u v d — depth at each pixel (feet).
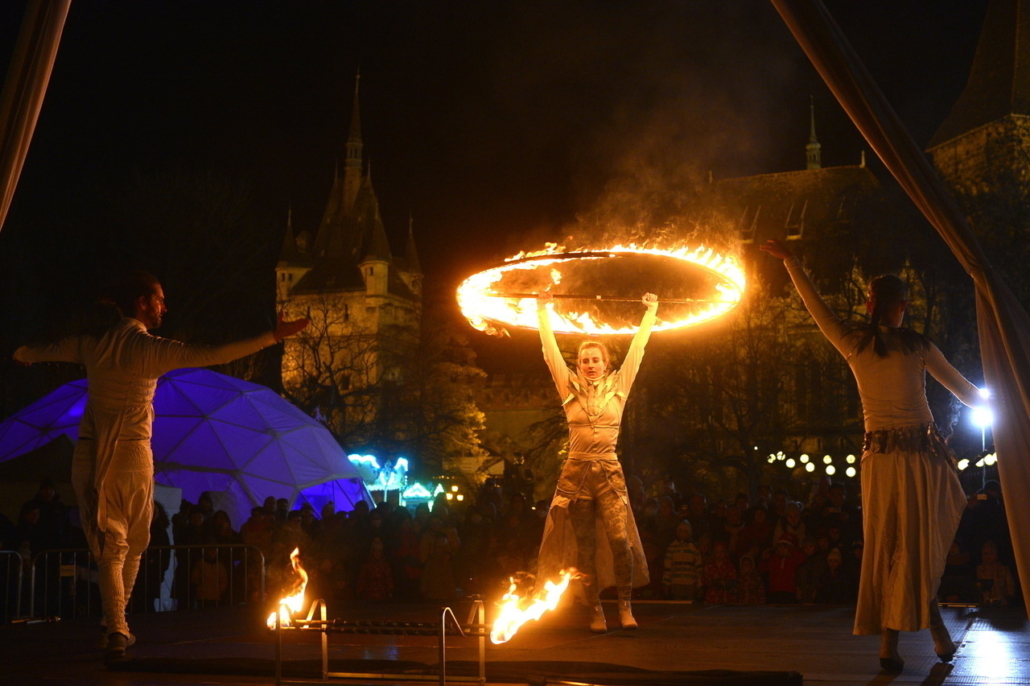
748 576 34.35
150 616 27.94
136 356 18.61
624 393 22.70
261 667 16.31
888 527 16.47
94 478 18.47
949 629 22.31
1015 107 230.48
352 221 372.58
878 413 16.85
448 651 18.95
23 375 92.43
